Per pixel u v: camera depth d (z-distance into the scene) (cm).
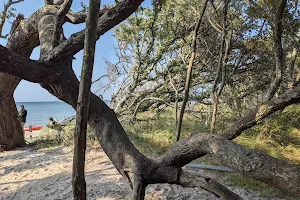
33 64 261
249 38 722
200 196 437
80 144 159
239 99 823
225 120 813
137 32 920
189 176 233
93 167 621
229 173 522
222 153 195
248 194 436
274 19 488
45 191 496
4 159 759
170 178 240
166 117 983
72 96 290
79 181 162
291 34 527
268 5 469
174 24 859
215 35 784
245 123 265
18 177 598
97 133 278
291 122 746
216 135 212
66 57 268
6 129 871
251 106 840
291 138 679
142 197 240
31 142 980
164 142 721
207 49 772
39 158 751
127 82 994
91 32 153
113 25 248
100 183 517
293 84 474
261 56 766
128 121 898
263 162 174
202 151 218
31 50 717
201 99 895
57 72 275
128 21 896
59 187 509
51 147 876
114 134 270
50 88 297
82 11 504
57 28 276
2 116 862
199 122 903
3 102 857
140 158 251
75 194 164
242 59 805
